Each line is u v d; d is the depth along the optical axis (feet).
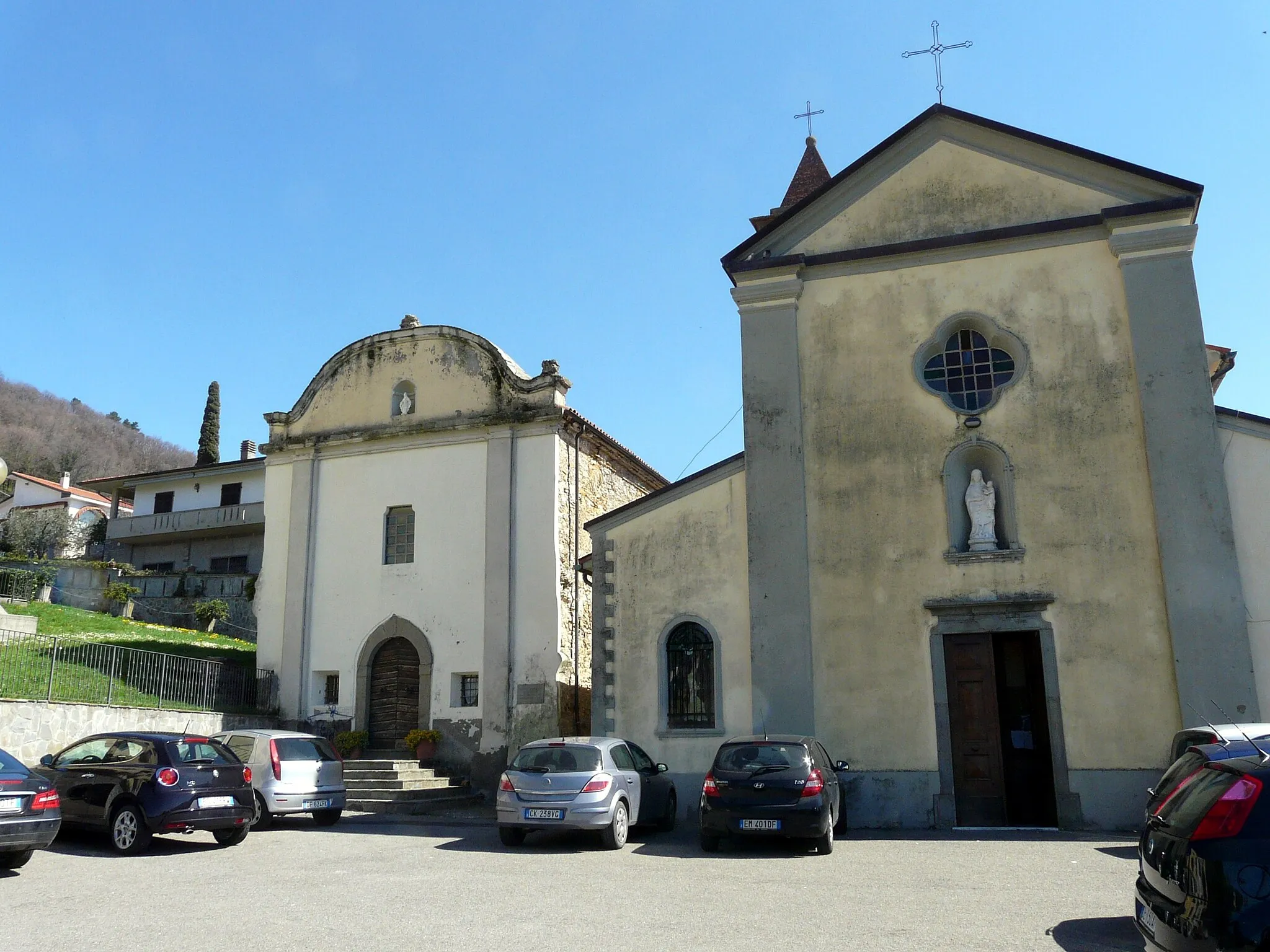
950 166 56.03
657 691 54.75
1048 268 53.06
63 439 288.92
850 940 24.03
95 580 104.94
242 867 36.14
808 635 51.62
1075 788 46.78
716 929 25.34
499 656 65.98
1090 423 50.49
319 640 71.41
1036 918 26.61
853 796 49.21
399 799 59.06
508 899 29.63
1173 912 18.12
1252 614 46.39
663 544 56.70
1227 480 48.11
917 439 52.85
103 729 56.03
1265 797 17.67
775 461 54.29
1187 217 51.39
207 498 135.54
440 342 73.61
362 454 73.92
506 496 68.69
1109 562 48.70
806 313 56.29
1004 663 51.75
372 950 23.24
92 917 27.02
